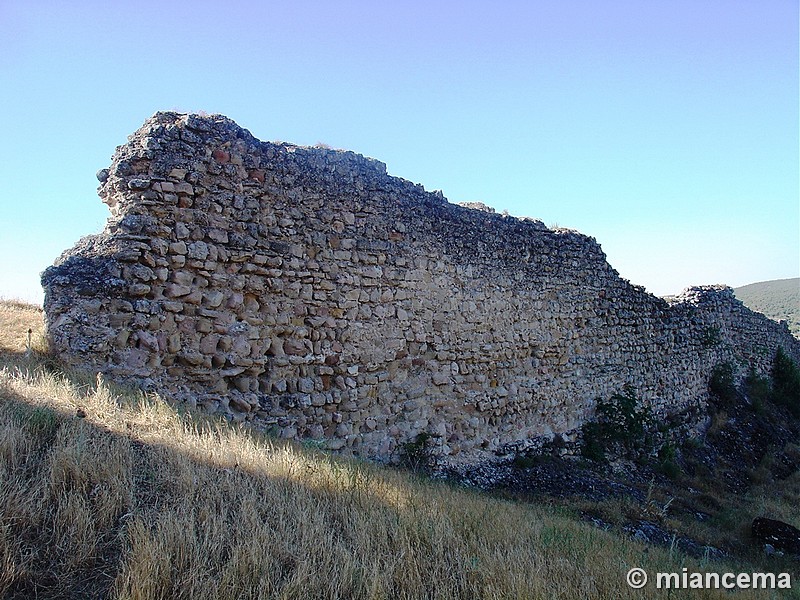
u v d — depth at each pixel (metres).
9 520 3.96
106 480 4.71
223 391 8.77
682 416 18.89
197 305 8.59
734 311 23.30
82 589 3.67
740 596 6.85
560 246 15.32
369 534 4.99
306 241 9.95
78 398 6.41
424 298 11.82
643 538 9.69
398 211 11.52
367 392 10.63
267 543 4.34
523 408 13.78
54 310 7.57
